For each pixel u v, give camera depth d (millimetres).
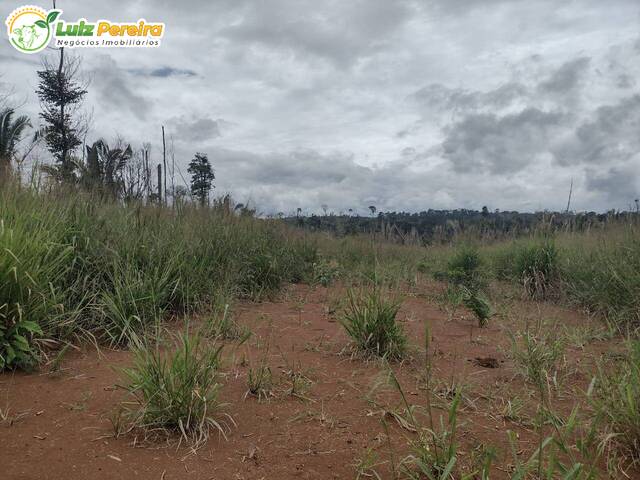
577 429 2605
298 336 4340
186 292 4852
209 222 6812
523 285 6832
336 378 3357
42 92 14398
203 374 2781
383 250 9766
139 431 2492
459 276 7410
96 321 4086
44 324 3684
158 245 5145
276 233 8078
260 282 6332
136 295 4289
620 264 5711
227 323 4289
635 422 2344
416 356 3844
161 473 2154
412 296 6480
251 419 2688
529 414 2828
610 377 2846
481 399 3051
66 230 4594
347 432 2570
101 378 3193
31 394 2914
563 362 3711
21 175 5309
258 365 3521
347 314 4203
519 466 1976
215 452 2340
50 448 2312
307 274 7441
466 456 2316
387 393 3100
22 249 3695
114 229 5191
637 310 4977
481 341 4340
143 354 3203
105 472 2143
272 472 2186
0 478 2049
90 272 4504
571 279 6387
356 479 2135
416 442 2338
